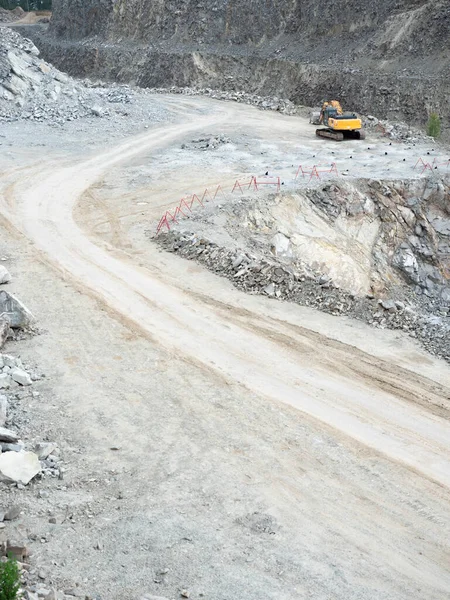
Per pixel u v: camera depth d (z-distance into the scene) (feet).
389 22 194.18
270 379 52.65
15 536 32.94
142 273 74.49
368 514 37.24
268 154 130.31
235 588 30.78
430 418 48.21
